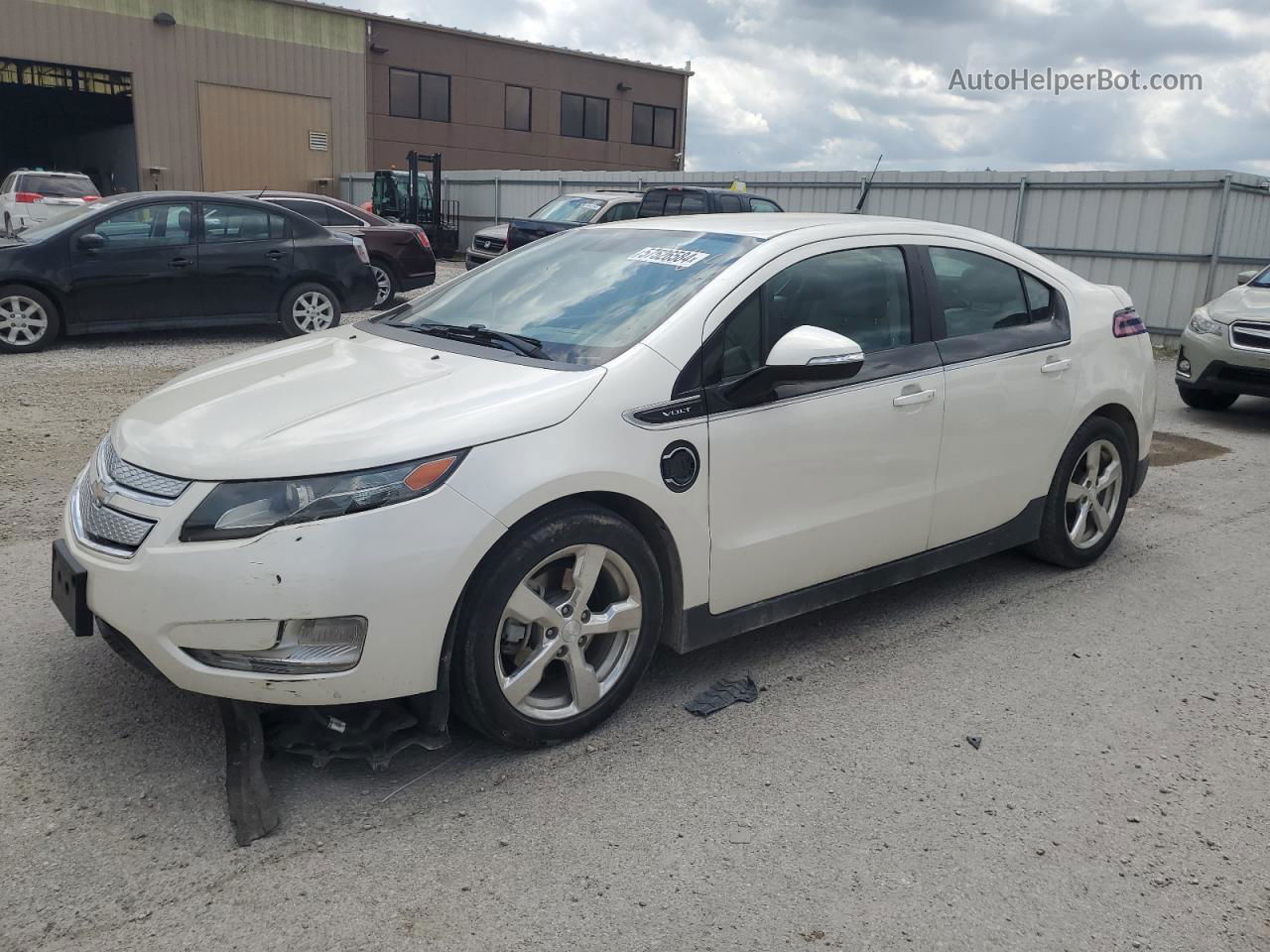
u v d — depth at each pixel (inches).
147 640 112.2
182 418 124.9
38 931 94.3
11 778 118.3
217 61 1248.2
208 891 100.8
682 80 1679.4
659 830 113.7
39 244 400.5
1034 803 122.0
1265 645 171.0
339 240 467.8
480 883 103.8
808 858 109.9
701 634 141.2
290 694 111.8
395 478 111.7
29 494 225.0
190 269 428.1
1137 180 620.4
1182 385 386.3
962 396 165.2
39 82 1158.3
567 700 131.4
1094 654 165.0
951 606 183.3
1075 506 198.1
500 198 1070.4
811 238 153.4
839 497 150.9
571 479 120.7
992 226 690.8
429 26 1401.3
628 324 139.1
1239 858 113.0
